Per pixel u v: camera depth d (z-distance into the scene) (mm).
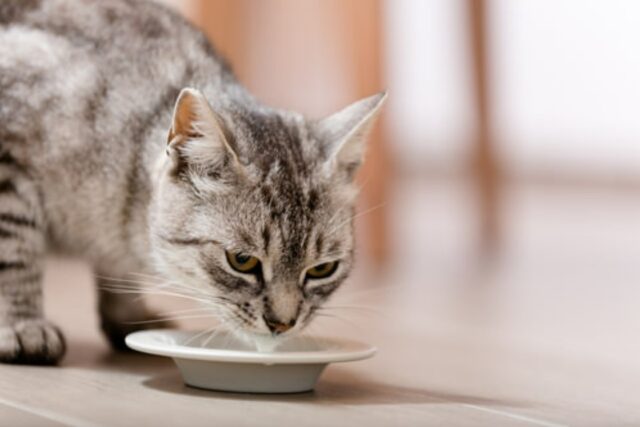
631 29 2189
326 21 1515
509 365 949
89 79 870
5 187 860
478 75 1754
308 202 823
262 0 1531
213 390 798
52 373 828
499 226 1837
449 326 1119
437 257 1776
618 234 2291
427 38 2074
